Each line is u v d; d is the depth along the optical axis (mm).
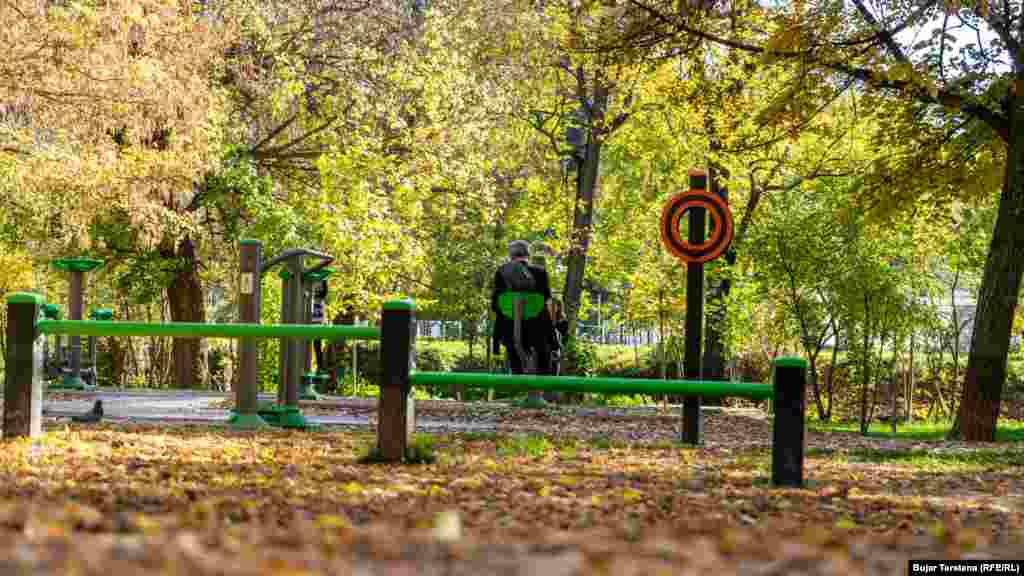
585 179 30438
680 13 17812
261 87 26453
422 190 28188
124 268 31172
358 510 6020
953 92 16703
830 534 5297
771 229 23344
